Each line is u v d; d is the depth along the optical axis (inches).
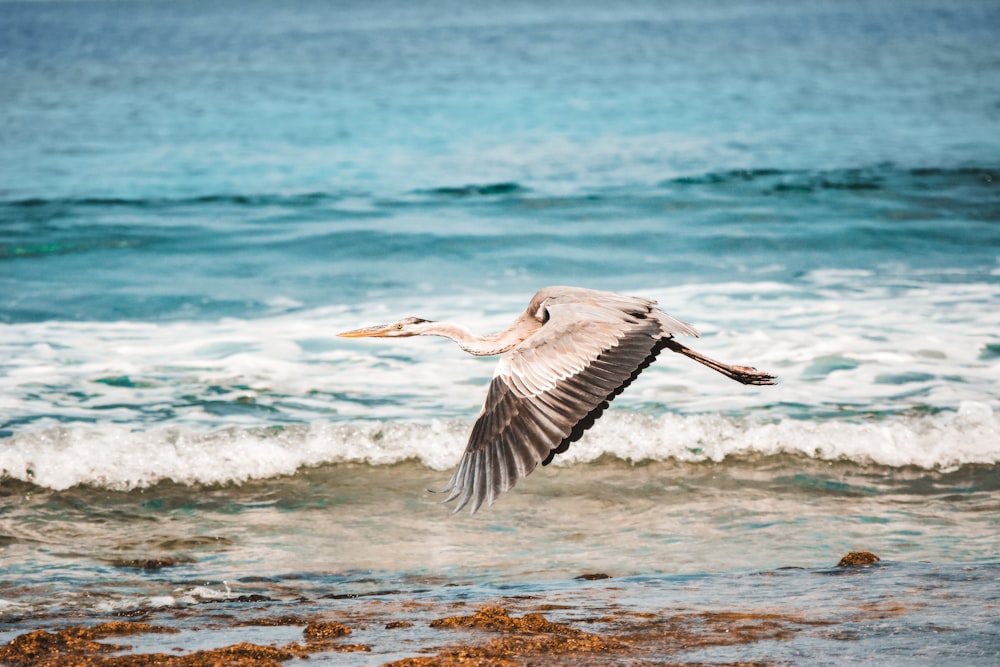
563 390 225.9
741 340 632.4
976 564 359.3
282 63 2272.4
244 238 873.5
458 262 813.2
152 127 1409.9
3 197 1005.2
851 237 855.7
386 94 1694.1
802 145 1232.8
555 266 798.5
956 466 484.7
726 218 916.6
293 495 465.4
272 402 555.5
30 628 322.3
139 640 304.7
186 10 6461.6
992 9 4611.2
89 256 828.6
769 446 500.1
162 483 474.6
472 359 621.9
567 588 353.7
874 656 275.6
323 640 299.4
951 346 613.6
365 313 698.2
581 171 1098.1
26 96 1722.4
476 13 5290.4
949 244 835.4
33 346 634.8
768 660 275.1
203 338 652.1
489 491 216.4
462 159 1176.2
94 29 3914.9
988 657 272.4
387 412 544.1
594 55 2385.6
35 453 481.4
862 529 416.5
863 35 3016.7
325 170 1130.7
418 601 340.5
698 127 1363.2
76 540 416.8
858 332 638.5
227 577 379.2
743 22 3855.8
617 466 490.6
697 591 341.7
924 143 1237.7
